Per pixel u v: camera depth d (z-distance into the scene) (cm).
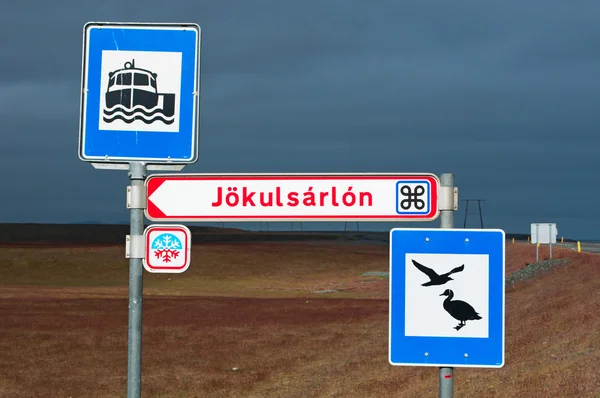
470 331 397
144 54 446
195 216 440
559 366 1528
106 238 15700
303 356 2761
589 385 1292
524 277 4269
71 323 3916
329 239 17338
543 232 4812
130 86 446
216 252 9788
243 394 2141
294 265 9625
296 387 2161
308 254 10419
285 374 2417
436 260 402
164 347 3072
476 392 1509
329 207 433
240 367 2592
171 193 443
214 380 2355
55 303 5119
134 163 443
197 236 16700
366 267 9756
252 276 8781
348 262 10162
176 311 4553
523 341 2112
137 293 425
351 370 2283
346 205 432
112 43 447
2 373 2509
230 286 7675
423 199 425
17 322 3938
